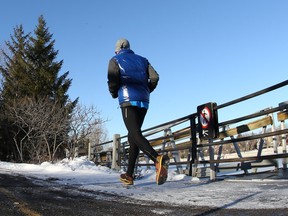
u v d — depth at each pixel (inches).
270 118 264.8
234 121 235.6
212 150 253.4
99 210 137.6
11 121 878.4
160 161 126.7
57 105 960.3
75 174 326.0
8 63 1207.6
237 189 187.3
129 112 137.9
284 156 199.3
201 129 260.7
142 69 144.5
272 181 208.8
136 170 323.6
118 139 449.1
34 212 130.6
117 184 234.1
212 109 251.1
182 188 206.2
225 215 122.9
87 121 836.6
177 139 344.5
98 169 402.9
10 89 1092.5
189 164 286.8
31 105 867.4
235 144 284.4
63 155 875.4
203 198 162.7
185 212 131.5
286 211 121.0
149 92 148.0
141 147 133.4
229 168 285.9
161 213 131.1
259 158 213.2
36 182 237.8
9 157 928.3
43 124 831.1
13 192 181.0
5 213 127.4
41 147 854.5
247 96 220.4
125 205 148.9
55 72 1135.0
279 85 196.9
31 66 1127.0
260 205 136.1
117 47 151.3
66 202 155.6
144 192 190.4
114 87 142.6
